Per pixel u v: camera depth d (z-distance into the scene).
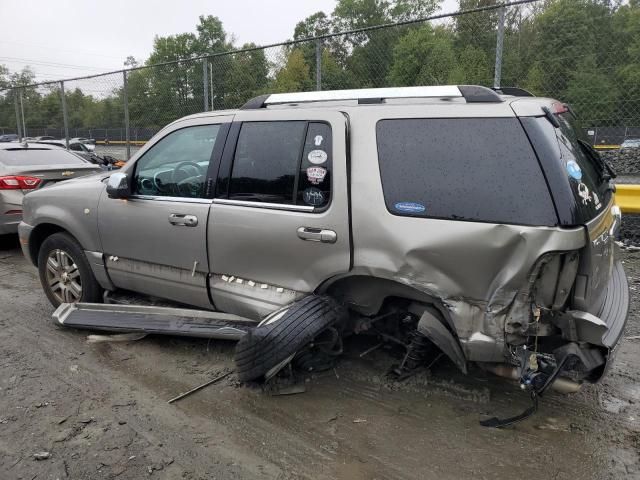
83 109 13.68
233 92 9.46
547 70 6.77
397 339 3.44
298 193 3.25
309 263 3.21
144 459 2.74
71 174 7.85
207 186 3.67
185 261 3.83
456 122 2.79
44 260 4.89
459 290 2.75
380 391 3.38
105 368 3.79
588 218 2.57
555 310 2.60
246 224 3.44
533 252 2.49
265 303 3.45
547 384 2.59
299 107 3.40
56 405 3.28
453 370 3.61
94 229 4.37
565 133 2.81
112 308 4.29
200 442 2.88
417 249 2.79
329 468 2.66
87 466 2.68
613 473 2.58
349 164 3.04
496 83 6.54
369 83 7.84
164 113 10.83
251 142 3.51
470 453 2.76
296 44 8.45
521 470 2.61
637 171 9.71
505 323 2.65
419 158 2.86
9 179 7.18
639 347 4.06
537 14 6.69
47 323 4.70
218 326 3.70
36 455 2.76
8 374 3.70
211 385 3.53
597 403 3.25
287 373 3.41
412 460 2.71
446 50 7.22
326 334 3.30
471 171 2.71
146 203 3.99
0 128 17.47
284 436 2.93
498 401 3.26
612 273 3.44
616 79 6.52
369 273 3.00
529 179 2.56
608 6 6.46
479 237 2.62
